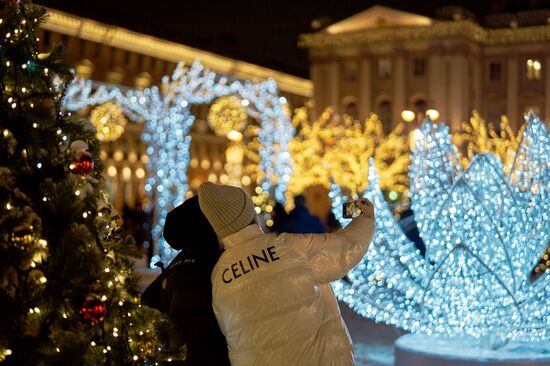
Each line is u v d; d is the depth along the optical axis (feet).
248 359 13.85
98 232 15.47
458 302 26.50
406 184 170.09
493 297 26.43
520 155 27.81
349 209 15.38
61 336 14.40
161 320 15.80
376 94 224.74
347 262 14.52
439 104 216.33
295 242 14.44
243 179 148.05
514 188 27.40
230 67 206.69
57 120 15.74
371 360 35.14
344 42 225.56
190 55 195.72
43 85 15.40
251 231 14.29
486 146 95.40
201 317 14.92
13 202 14.43
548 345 28.14
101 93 108.68
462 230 26.22
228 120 112.68
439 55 216.54
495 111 223.30
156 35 183.62
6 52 14.99
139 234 87.71
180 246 15.70
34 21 15.44
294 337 13.74
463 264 26.25
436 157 27.09
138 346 15.49
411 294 26.81
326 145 184.34
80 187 15.07
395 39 220.02
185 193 85.56
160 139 87.45
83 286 14.40
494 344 27.76
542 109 219.82
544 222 27.32
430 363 26.55
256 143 149.89
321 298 14.19
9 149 14.62
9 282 14.20
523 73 221.05
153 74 186.50
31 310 14.21
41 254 14.26
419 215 26.96
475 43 220.84
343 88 227.61
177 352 15.10
